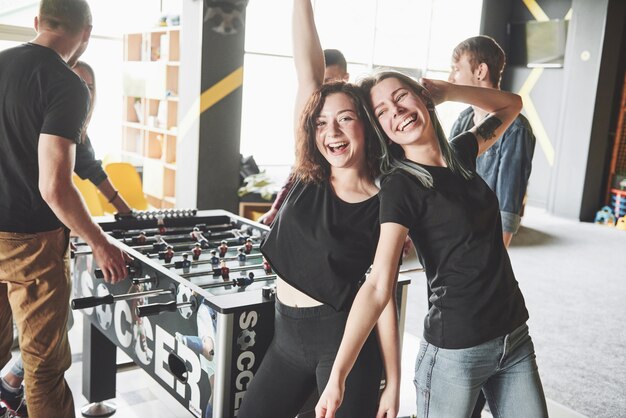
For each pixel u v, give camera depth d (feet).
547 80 31.12
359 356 6.05
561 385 11.95
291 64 26.89
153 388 10.66
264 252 6.23
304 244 6.02
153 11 25.38
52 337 7.73
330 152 5.87
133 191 17.13
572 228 27.48
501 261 5.83
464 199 5.66
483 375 5.88
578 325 15.38
